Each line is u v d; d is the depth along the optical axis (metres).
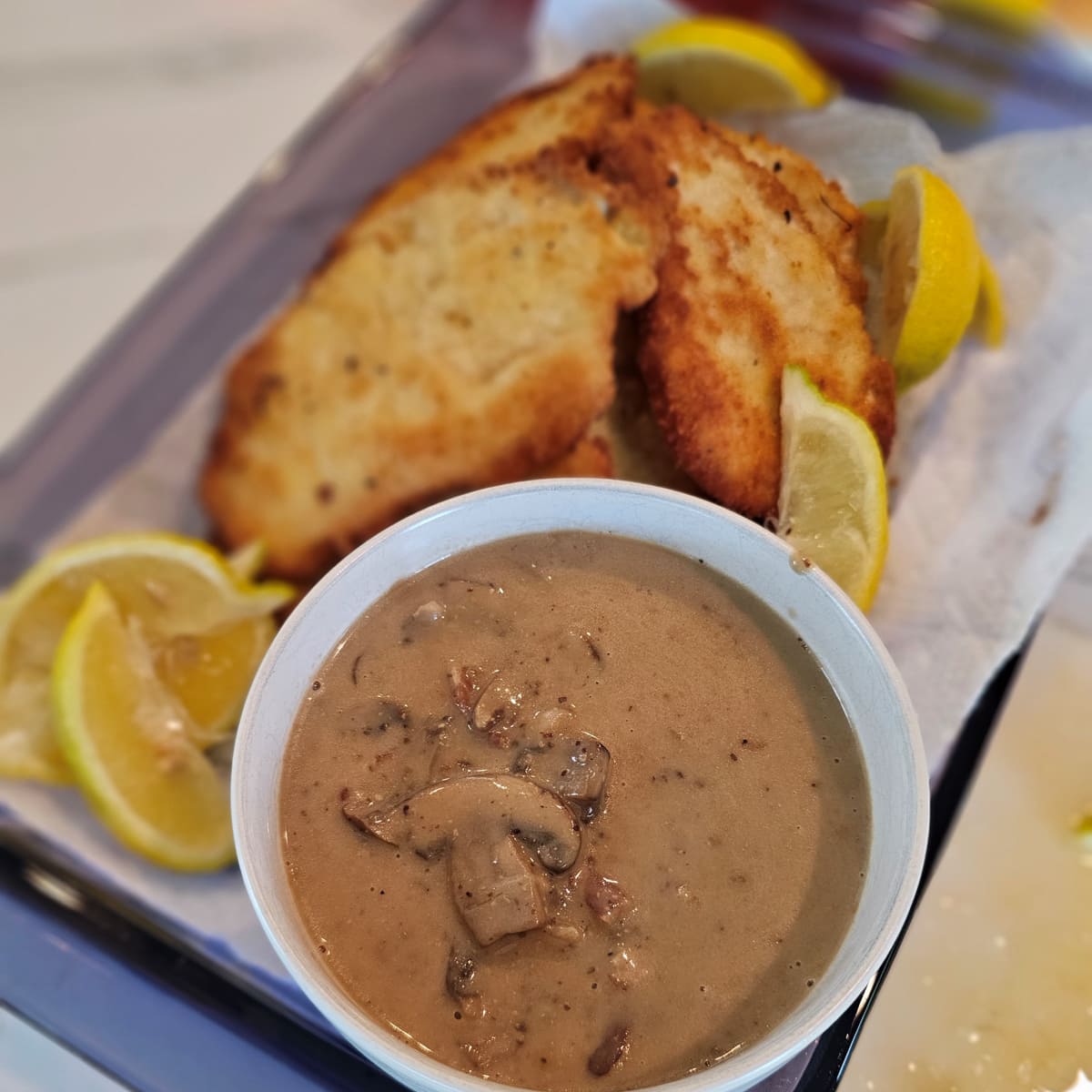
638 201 0.31
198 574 0.32
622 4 0.38
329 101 0.45
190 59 0.46
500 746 0.24
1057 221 0.31
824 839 0.23
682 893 0.23
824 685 0.24
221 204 0.44
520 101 0.35
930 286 0.27
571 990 0.22
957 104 0.36
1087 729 0.29
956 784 0.28
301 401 0.35
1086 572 0.31
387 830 0.23
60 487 0.38
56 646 0.33
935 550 0.29
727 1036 0.21
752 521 0.25
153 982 0.29
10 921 0.30
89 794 0.30
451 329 0.33
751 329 0.29
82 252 0.44
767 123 0.34
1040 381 0.30
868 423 0.28
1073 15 0.37
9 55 0.47
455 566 0.26
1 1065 0.29
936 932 0.27
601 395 0.30
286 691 0.24
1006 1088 0.26
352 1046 0.27
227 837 0.30
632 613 0.25
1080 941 0.27
